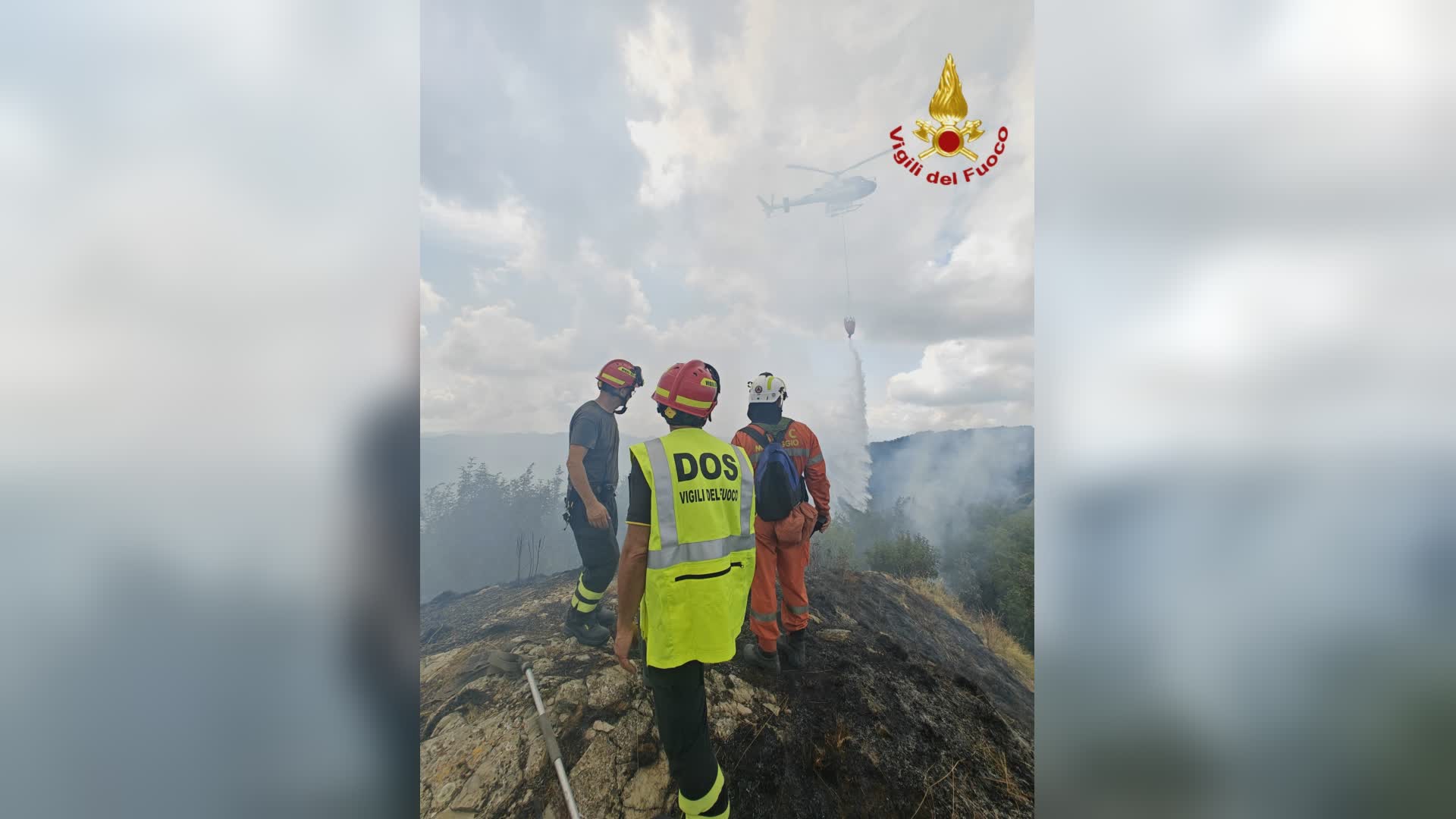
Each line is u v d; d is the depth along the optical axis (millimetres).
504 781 1204
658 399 1150
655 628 1051
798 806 1298
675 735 1097
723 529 1089
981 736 1423
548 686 1260
